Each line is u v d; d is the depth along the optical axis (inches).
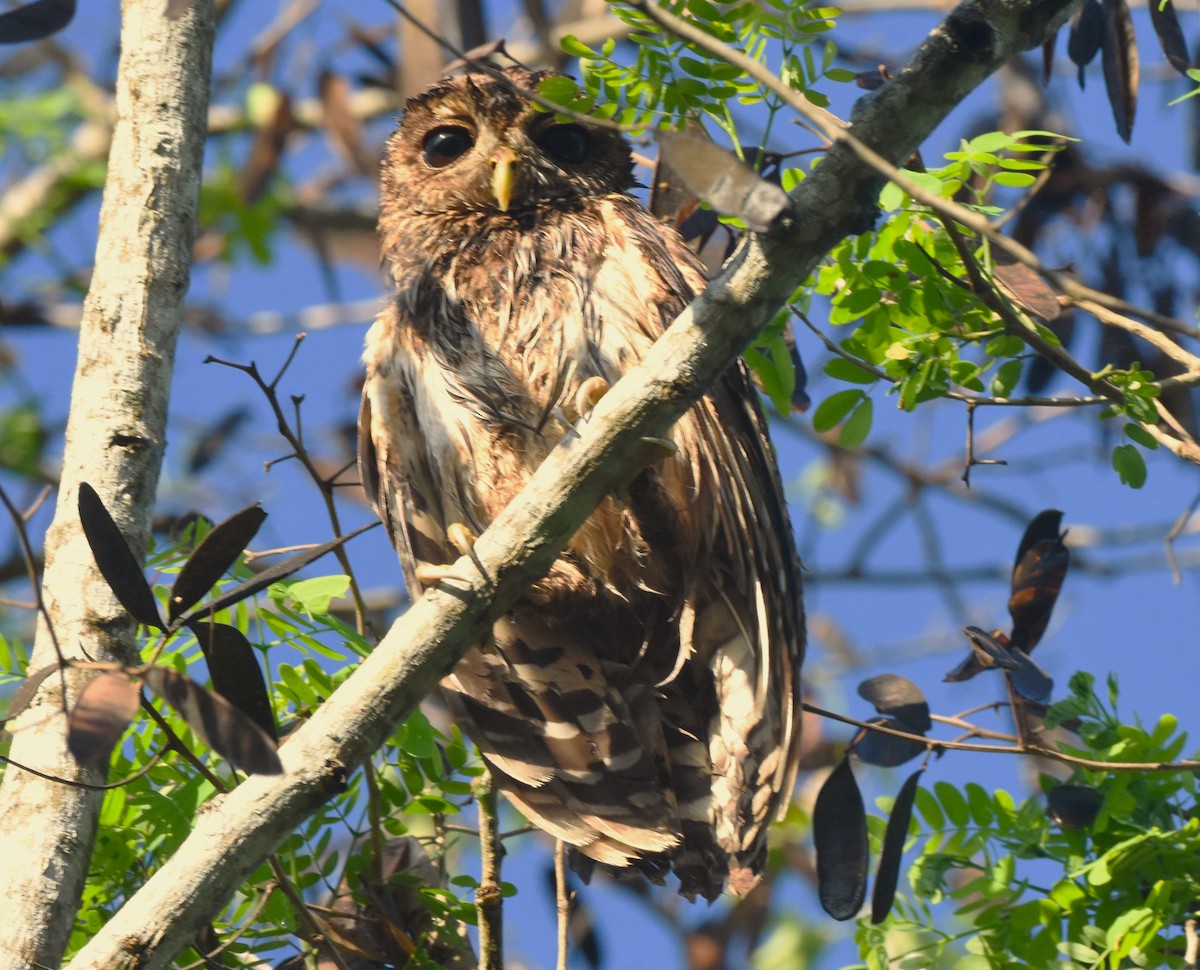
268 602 299.4
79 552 260.7
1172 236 388.8
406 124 418.3
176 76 293.4
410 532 360.5
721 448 340.5
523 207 390.6
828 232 240.5
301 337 278.8
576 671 349.4
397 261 408.5
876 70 306.3
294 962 299.6
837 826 285.3
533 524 249.4
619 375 348.5
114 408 271.9
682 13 269.6
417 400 361.7
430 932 301.4
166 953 217.0
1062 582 307.3
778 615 338.3
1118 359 346.3
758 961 514.3
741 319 245.4
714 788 333.1
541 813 323.9
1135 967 287.4
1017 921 298.2
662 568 351.3
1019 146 303.6
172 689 174.6
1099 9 312.7
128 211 284.2
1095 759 302.7
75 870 239.0
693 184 207.3
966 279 308.0
